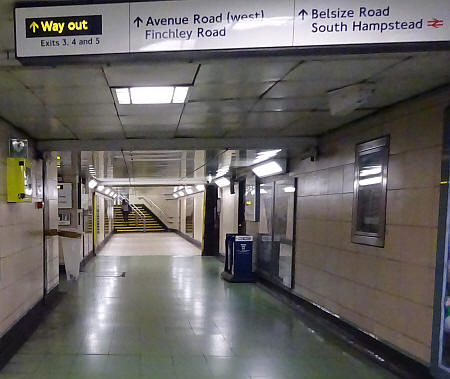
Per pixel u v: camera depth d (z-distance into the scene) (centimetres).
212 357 354
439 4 156
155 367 329
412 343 305
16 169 372
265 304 564
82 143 495
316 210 497
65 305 538
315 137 497
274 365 338
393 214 334
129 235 2173
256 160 668
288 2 159
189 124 416
